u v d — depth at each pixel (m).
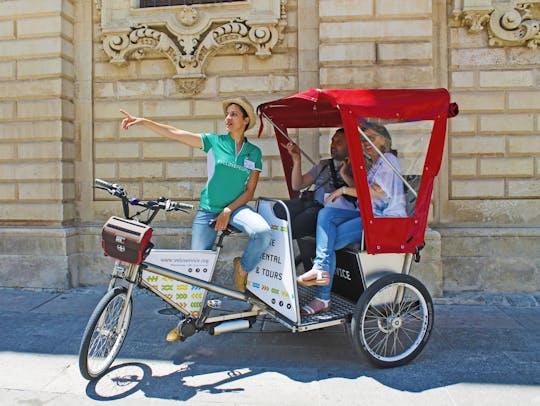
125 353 4.20
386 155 3.95
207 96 6.61
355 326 3.79
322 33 6.10
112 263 6.64
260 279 4.04
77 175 6.85
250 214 3.92
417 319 4.08
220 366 3.93
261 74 6.53
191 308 3.86
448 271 6.29
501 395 3.43
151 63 6.68
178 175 6.66
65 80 6.62
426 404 3.31
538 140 6.29
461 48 6.35
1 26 6.60
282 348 4.31
